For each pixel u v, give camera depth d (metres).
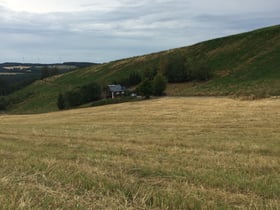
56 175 9.27
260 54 116.38
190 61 130.00
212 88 88.69
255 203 6.86
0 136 22.55
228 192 7.63
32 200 7.10
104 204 6.87
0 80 160.88
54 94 131.75
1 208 6.63
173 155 12.57
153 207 6.75
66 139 19.14
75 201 7.03
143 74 112.44
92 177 8.86
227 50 130.25
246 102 41.91
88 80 148.12
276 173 9.43
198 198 7.11
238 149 13.70
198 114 33.62
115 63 160.62
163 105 48.72
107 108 54.28
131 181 8.55
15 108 124.44
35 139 19.73
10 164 11.20
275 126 22.06
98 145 16.00
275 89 58.03
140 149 14.27
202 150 13.69
